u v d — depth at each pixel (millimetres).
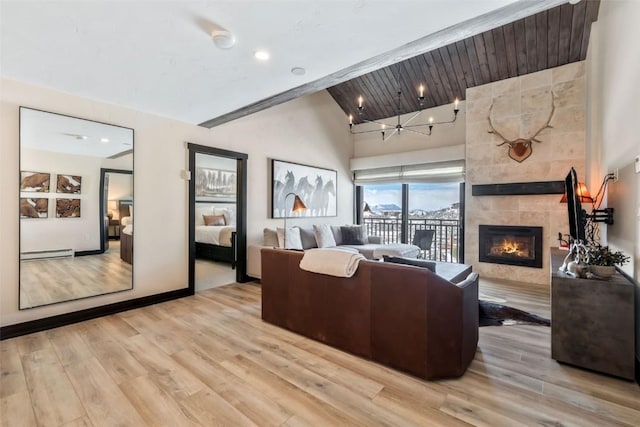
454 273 3221
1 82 2562
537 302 3518
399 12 1764
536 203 4359
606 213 2805
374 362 2176
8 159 2615
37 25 1824
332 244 5309
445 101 5441
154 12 1723
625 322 1950
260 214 4793
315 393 1813
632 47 2172
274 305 2855
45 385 1881
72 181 2975
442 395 1798
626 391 1838
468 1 1674
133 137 3381
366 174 6547
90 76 2564
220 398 1764
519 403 1724
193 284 3914
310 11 1737
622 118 2385
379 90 5801
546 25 3881
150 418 1595
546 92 4266
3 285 2588
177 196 3775
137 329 2764
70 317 2926
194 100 3148
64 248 2910
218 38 1947
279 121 5125
